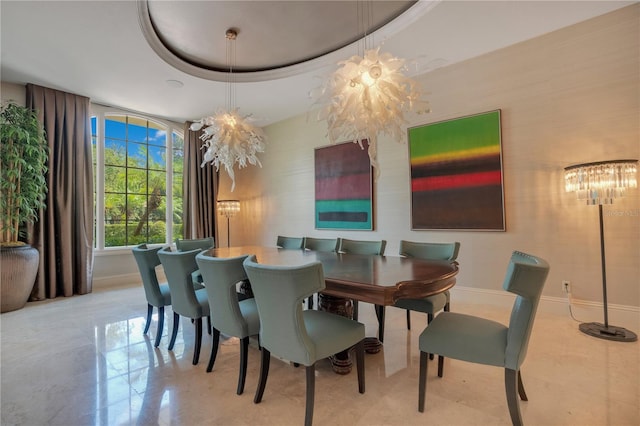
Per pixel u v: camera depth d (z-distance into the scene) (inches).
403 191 166.1
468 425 62.4
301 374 83.9
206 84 164.4
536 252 128.7
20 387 77.7
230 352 98.7
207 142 143.1
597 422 62.5
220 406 69.6
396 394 73.7
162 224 220.7
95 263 189.8
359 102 85.7
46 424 63.8
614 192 102.3
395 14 119.0
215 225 235.5
